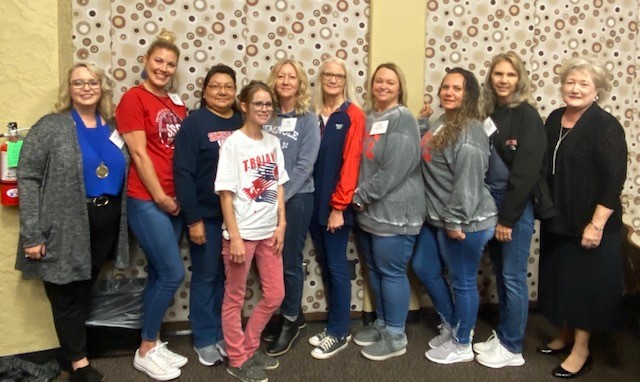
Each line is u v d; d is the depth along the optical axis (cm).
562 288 255
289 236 266
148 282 262
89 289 253
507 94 254
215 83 243
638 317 318
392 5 298
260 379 248
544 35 328
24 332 258
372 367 266
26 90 246
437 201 264
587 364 261
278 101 267
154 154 245
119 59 284
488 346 276
